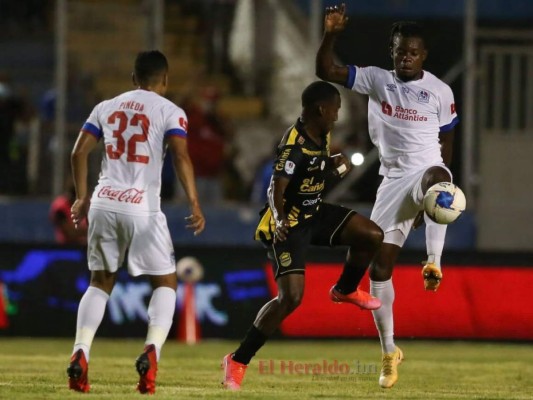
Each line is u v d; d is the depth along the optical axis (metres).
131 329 44.78
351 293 26.19
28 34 55.22
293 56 54.97
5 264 45.41
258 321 25.06
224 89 55.28
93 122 23.84
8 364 33.34
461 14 53.94
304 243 24.80
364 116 53.94
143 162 23.50
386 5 54.12
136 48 54.34
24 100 54.09
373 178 53.41
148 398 22.53
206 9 55.28
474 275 46.12
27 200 52.47
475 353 41.25
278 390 25.77
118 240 23.64
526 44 54.59
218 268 45.75
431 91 26.92
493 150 54.22
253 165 54.81
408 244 51.91
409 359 38.06
